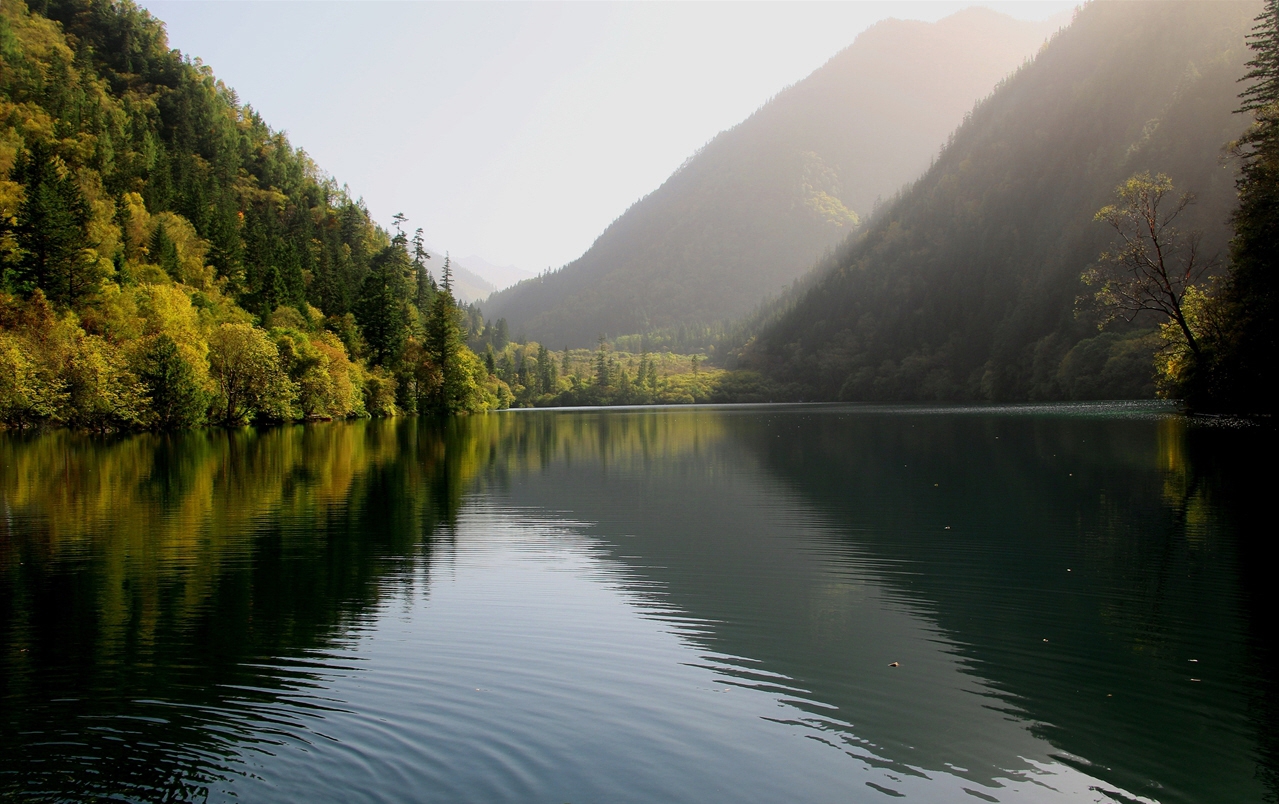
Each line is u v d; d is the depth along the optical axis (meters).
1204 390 54.53
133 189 105.19
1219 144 121.38
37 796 7.81
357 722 9.65
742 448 51.06
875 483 32.16
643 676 11.29
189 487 31.22
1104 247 129.75
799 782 8.24
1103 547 19.25
